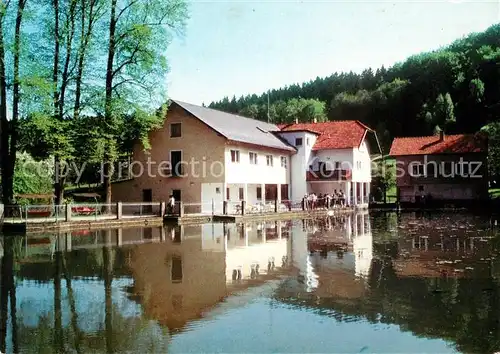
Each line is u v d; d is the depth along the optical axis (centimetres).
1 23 2592
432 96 10406
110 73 3058
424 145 5569
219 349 680
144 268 1307
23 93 2592
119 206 2777
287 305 894
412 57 12481
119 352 680
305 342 699
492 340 698
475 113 9250
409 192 5488
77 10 2862
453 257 1422
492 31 10562
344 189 4766
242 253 1573
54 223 2433
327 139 4894
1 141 2750
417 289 1003
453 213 3900
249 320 806
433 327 757
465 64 10369
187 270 1269
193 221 3073
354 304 893
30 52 2766
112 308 898
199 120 3538
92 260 1455
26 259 1484
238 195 3938
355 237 2044
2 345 712
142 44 2964
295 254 1532
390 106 11125
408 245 1727
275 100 15288
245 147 3775
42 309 897
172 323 802
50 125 2656
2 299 975
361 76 14712
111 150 3003
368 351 664
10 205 2534
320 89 15262
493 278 1105
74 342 721
